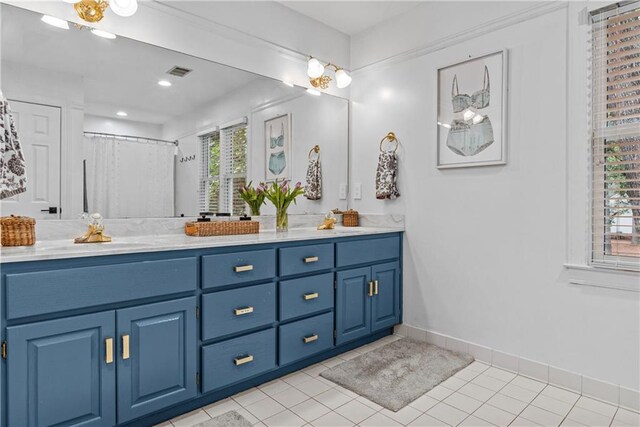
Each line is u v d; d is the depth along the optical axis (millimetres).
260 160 2633
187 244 1744
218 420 1717
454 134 2498
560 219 2061
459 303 2496
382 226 2943
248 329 1945
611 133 1891
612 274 1888
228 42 2447
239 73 2502
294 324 2146
